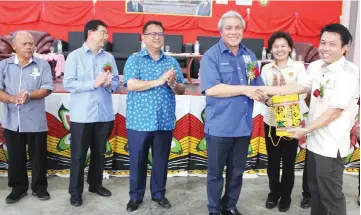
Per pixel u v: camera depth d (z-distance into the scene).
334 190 2.03
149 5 7.83
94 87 2.59
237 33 2.28
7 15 7.49
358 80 1.95
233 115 2.36
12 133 2.75
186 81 6.34
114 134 3.36
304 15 8.14
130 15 7.81
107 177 3.36
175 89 2.57
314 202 2.18
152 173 2.78
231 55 2.38
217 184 2.50
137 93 2.54
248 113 2.43
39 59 2.76
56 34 7.74
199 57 6.43
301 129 1.96
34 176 2.86
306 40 8.21
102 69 2.70
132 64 2.50
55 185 3.15
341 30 1.89
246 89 2.26
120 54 6.75
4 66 2.68
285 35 2.61
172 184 3.26
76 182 2.73
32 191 2.90
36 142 2.79
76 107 2.68
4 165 3.33
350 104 1.97
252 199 2.98
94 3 7.70
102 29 2.65
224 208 2.63
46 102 3.26
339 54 1.93
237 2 7.99
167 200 2.80
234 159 2.52
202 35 8.02
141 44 6.62
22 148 2.80
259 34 8.08
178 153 3.43
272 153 2.74
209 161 2.48
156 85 2.41
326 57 1.94
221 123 2.37
